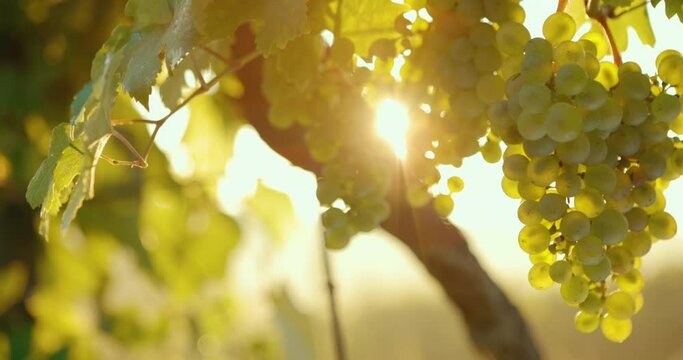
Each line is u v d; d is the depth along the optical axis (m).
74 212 0.76
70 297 1.77
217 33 0.73
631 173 0.72
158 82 1.05
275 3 0.73
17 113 1.46
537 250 0.72
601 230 0.71
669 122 0.72
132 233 1.65
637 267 0.76
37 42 1.44
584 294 0.72
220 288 1.92
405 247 1.05
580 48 0.70
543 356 1.07
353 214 0.83
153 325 1.90
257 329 2.02
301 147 0.96
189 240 1.77
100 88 0.78
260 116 0.95
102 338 1.85
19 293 1.66
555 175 0.70
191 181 1.64
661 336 7.81
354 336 7.56
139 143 1.57
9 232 1.61
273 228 1.89
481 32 0.74
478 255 1.03
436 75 0.76
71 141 0.79
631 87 0.70
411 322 7.94
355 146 0.83
